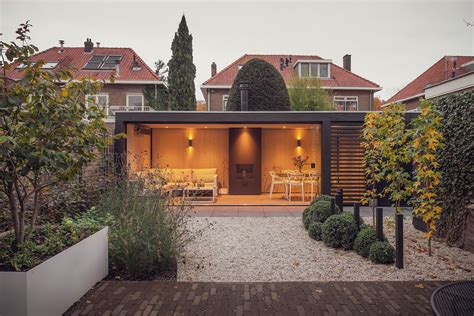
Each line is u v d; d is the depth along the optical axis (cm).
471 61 1831
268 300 327
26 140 291
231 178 1167
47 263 279
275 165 1249
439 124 476
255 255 487
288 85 1609
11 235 367
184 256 449
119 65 1830
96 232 372
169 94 1683
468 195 512
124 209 454
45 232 383
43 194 526
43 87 298
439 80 1830
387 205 929
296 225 688
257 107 1189
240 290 352
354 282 374
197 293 344
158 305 316
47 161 295
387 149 555
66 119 320
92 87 359
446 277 396
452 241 537
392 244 546
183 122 891
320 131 980
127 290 350
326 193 901
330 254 489
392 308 309
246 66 1216
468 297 226
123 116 882
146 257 394
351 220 515
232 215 798
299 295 339
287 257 477
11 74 1444
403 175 538
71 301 314
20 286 254
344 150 929
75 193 592
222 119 888
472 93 503
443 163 558
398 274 408
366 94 1902
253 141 1164
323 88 1638
